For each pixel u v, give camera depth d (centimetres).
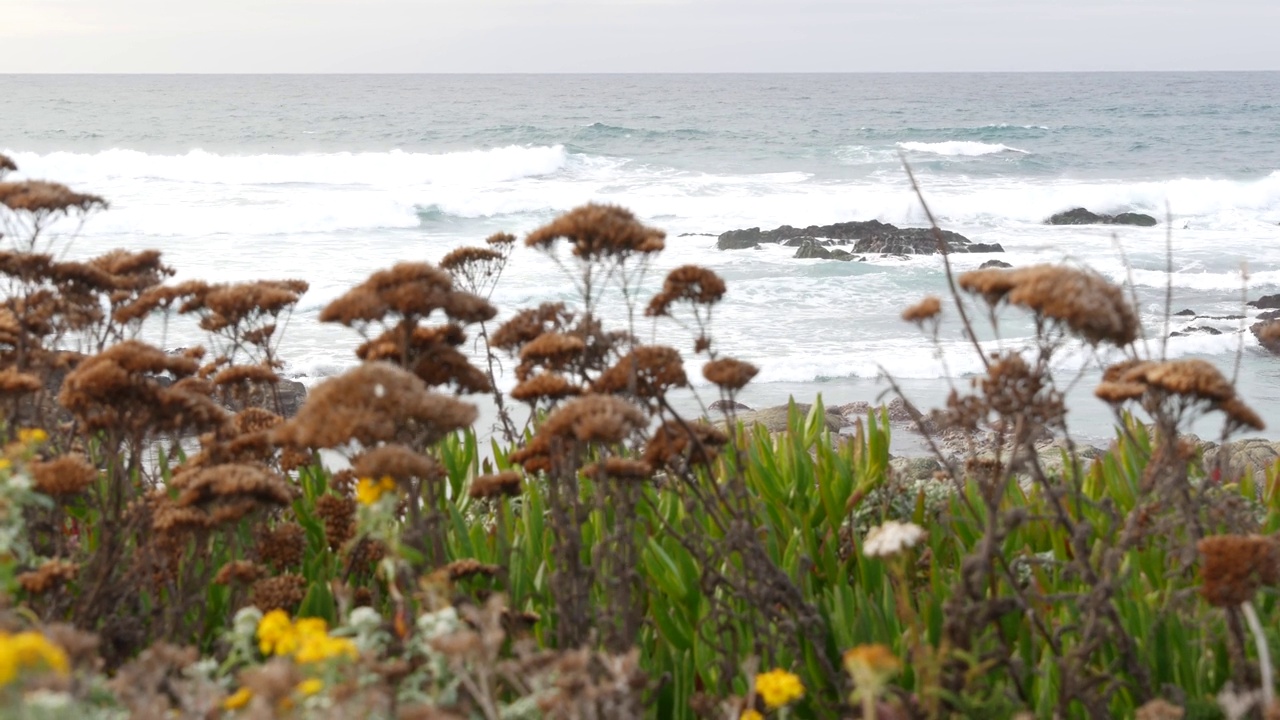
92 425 408
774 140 7925
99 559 378
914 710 307
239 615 300
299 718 253
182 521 361
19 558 368
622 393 409
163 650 289
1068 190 5000
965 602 333
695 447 408
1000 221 4541
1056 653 351
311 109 10831
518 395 400
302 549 433
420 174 5419
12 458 348
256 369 484
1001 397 340
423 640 310
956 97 15562
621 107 12256
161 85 18525
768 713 362
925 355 2009
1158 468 361
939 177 6356
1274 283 2975
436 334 434
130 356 389
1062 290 318
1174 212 4850
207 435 448
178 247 3178
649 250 426
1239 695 319
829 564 455
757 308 2545
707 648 385
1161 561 451
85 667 277
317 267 2867
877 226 3747
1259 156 7706
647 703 372
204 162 5081
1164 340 429
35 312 490
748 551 372
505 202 4241
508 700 366
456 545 446
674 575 416
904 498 509
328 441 318
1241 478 588
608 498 412
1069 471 570
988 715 311
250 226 3622
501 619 377
